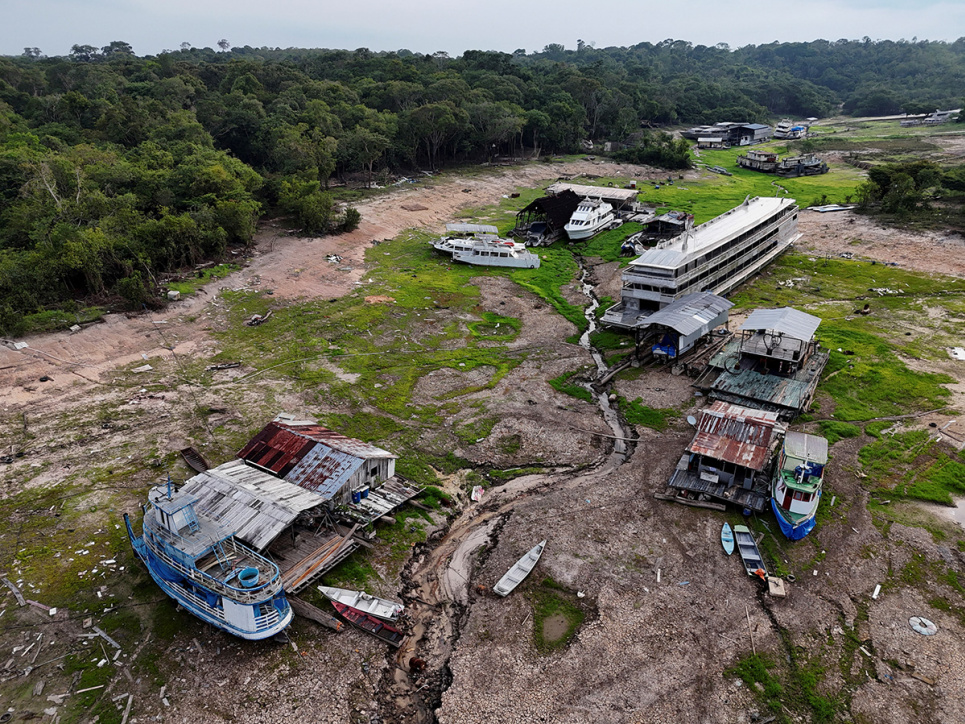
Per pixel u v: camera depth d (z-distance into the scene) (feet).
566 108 467.11
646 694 83.51
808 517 108.27
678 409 149.38
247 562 94.22
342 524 112.57
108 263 209.67
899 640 91.15
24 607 97.14
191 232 229.66
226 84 468.34
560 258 261.85
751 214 233.55
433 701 83.46
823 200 329.93
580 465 132.46
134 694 83.97
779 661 88.12
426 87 465.06
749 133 554.05
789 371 156.04
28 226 223.10
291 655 89.20
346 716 81.20
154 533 96.02
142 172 262.67
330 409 151.84
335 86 438.40
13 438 138.82
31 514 116.98
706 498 119.24
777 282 227.61
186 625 94.17
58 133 324.39
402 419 148.66
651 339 185.16
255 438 126.93
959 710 81.25
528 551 108.47
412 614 97.14
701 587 100.07
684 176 412.36
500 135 419.54
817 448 116.37
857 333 184.65
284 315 203.21
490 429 144.87
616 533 112.16
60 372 165.27
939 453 130.72
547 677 86.07
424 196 343.46
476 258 249.75
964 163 411.75
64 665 88.12
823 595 98.48
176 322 195.11
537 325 200.95
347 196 335.26
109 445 136.67
